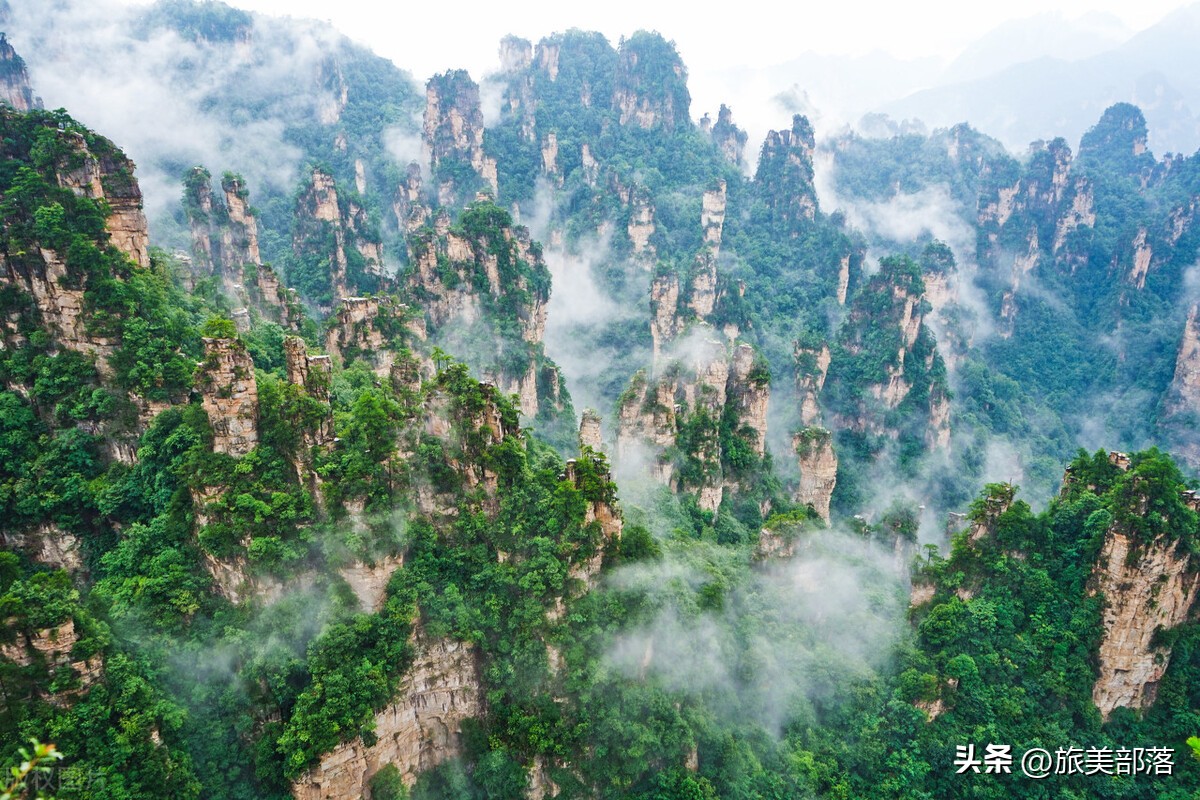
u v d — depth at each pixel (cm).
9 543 5494
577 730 5300
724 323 13975
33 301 5694
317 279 13225
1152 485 6034
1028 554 6656
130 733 4172
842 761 6178
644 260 16450
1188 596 6134
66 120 6134
